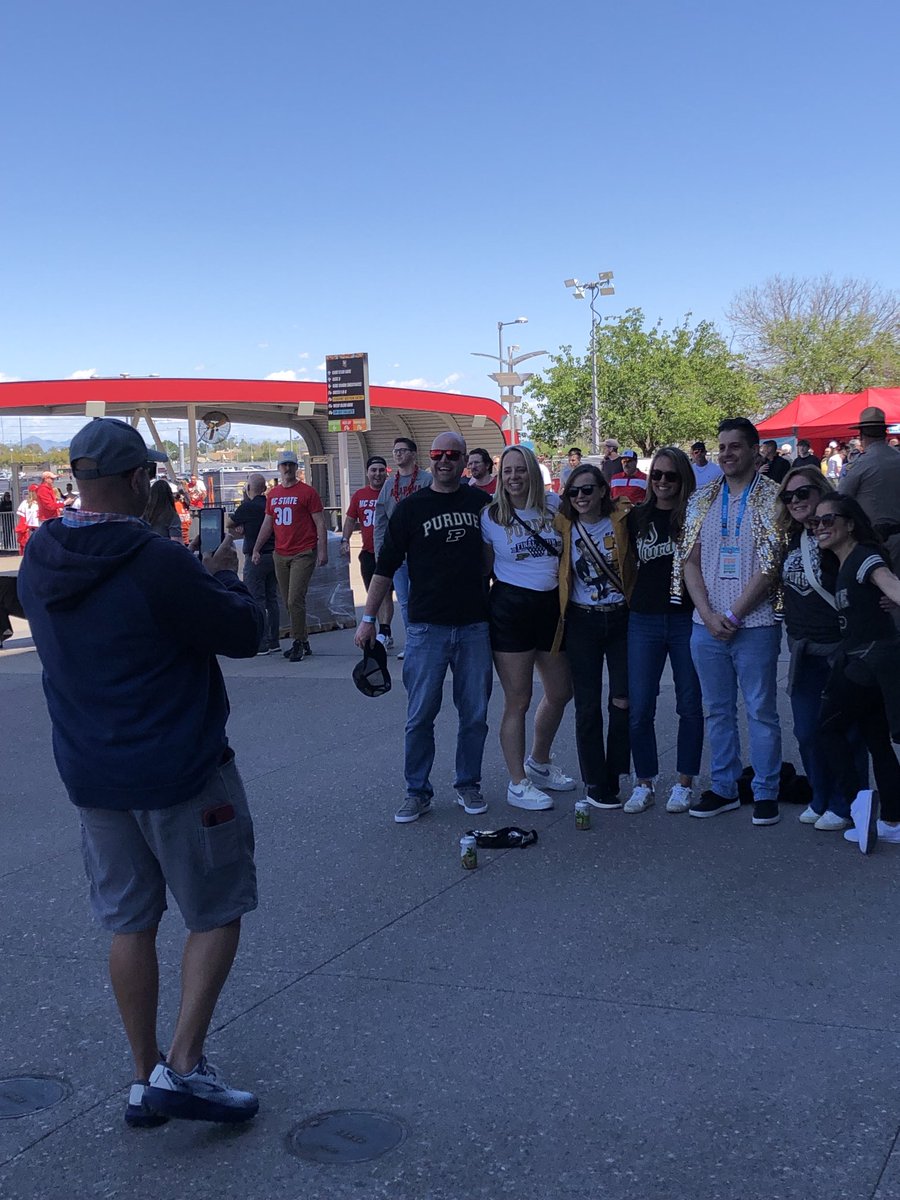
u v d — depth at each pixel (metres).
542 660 6.02
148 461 2.98
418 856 5.25
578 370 42.84
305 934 4.40
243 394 30.39
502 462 5.73
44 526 2.97
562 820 5.72
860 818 5.00
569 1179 2.80
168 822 2.91
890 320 54.16
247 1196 2.79
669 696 8.47
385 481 11.04
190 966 2.99
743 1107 3.08
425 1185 2.80
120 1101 3.26
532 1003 3.74
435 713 5.75
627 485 15.71
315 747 7.49
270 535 11.34
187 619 2.87
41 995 3.98
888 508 7.12
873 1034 3.44
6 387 28.12
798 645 5.27
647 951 4.11
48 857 5.50
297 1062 3.43
